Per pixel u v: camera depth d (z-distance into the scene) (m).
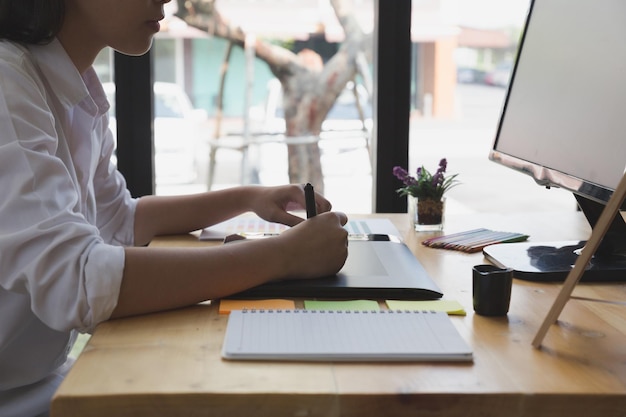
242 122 3.02
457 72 3.07
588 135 1.24
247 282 1.09
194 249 1.09
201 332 0.96
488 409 0.79
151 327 0.98
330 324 0.96
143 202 1.59
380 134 2.19
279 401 0.78
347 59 2.89
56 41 1.26
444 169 1.60
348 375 0.83
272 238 1.14
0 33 1.21
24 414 1.22
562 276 1.21
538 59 1.50
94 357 0.87
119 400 0.78
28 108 1.08
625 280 1.22
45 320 1.02
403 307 1.06
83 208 1.38
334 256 1.16
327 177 2.97
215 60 2.96
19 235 1.00
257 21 2.94
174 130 2.90
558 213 1.82
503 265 1.26
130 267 1.02
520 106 1.55
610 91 1.20
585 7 1.33
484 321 1.01
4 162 1.04
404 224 1.69
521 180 3.16
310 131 2.98
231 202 1.56
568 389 0.79
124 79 2.10
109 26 1.26
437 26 2.96
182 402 0.78
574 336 0.96
